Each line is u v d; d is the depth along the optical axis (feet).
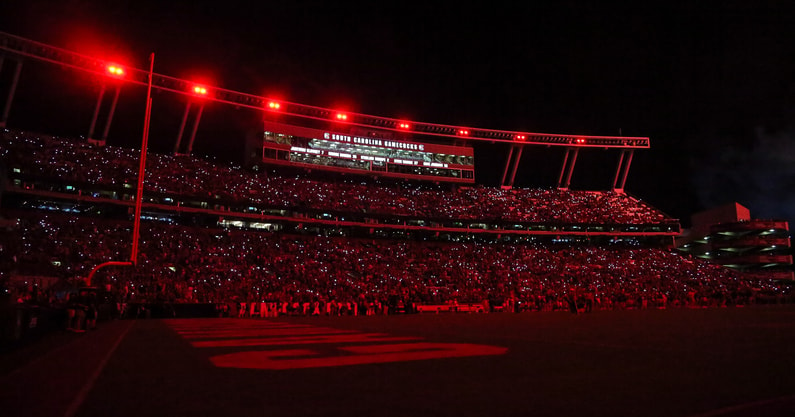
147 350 30.22
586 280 186.09
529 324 61.21
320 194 192.13
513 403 13.89
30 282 86.12
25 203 136.05
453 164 220.23
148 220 155.63
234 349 29.99
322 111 202.80
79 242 128.36
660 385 16.65
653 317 78.54
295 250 166.40
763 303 184.44
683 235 273.33
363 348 29.94
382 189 213.05
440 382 17.35
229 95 185.88
